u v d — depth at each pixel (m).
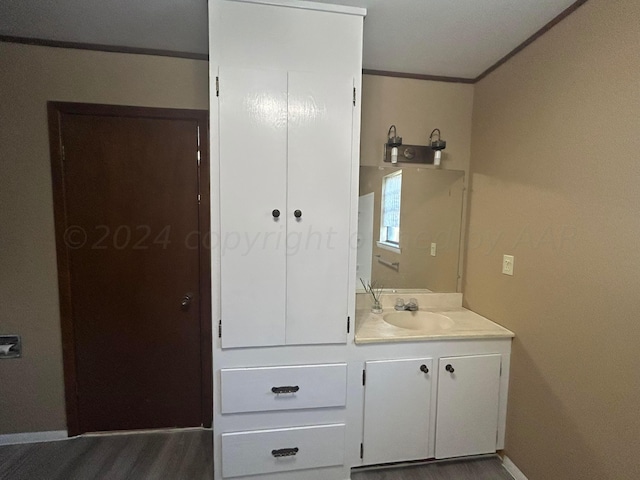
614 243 1.15
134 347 1.88
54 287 1.79
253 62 1.34
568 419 1.34
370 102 1.97
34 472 1.62
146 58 1.76
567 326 1.34
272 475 1.50
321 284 1.46
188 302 1.90
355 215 1.47
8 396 1.80
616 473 1.15
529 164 1.56
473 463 1.72
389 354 1.55
